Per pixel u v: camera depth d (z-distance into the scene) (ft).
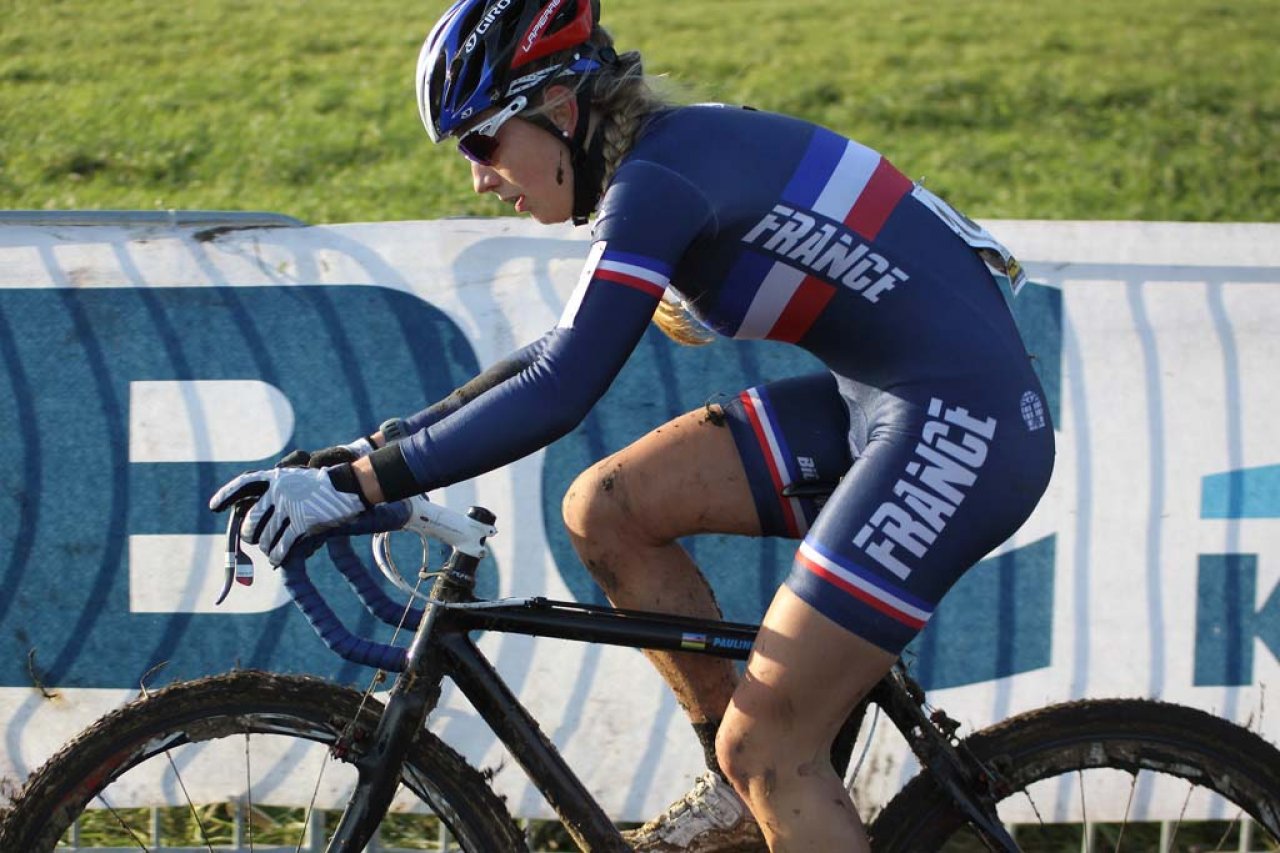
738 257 8.01
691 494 8.84
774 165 8.00
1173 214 24.04
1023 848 12.37
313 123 27.12
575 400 7.63
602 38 8.15
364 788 8.70
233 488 7.87
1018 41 35.22
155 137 26.50
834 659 8.04
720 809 9.36
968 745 9.15
